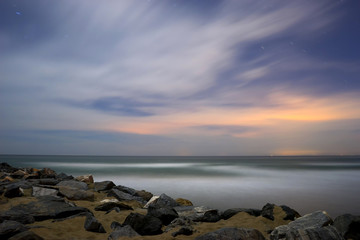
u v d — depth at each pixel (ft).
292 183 78.79
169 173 118.73
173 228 22.89
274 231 20.40
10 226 17.94
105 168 158.20
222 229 18.47
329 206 43.32
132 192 46.09
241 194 55.42
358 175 112.68
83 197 35.94
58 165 189.26
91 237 19.33
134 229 21.22
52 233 19.11
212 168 168.14
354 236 18.49
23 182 42.93
